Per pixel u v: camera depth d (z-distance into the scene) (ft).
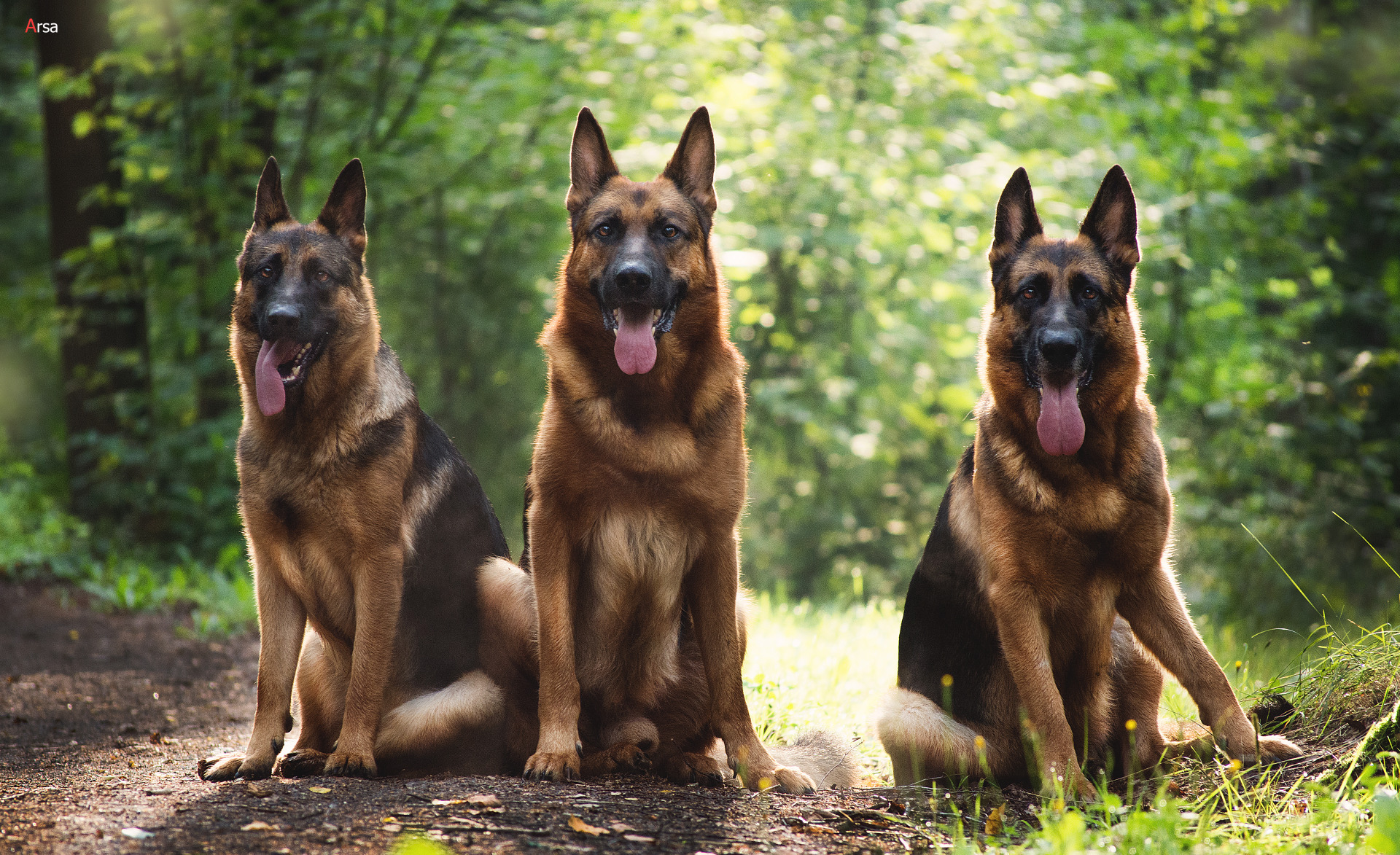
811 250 42.96
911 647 14.94
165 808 11.26
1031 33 46.01
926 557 15.05
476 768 14.71
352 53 41.81
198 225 40.37
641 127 41.60
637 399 14.07
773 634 23.48
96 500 40.06
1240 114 43.75
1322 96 50.98
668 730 15.47
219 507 39.75
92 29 40.40
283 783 12.79
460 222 43.91
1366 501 37.47
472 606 15.30
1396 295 45.75
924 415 44.29
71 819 10.75
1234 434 37.45
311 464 13.88
